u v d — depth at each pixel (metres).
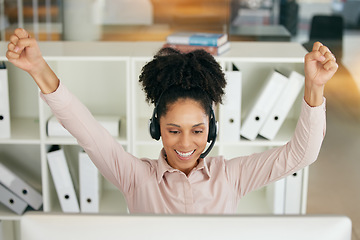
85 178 3.25
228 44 3.25
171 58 1.60
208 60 1.67
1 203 3.40
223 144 3.20
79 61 3.40
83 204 3.28
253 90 3.50
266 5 7.23
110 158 1.72
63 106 1.57
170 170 1.75
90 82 3.44
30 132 3.28
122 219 1.11
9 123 3.16
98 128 1.66
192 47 3.09
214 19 7.30
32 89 3.49
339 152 5.37
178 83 1.59
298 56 3.10
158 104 1.64
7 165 3.53
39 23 6.56
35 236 1.11
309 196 4.50
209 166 1.82
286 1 7.29
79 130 1.62
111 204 3.43
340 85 7.02
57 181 3.24
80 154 3.22
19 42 1.41
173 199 1.76
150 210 1.77
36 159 3.59
